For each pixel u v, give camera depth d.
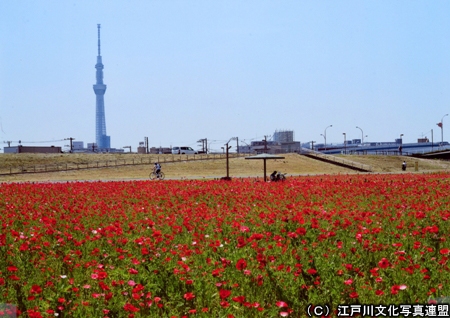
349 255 9.43
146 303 6.89
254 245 9.65
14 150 107.62
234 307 6.79
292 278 7.89
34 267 9.09
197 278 8.08
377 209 16.80
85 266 9.10
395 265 8.65
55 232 12.39
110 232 11.98
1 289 7.77
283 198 21.66
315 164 82.19
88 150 132.12
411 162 91.31
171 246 10.56
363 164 83.62
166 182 34.62
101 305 6.96
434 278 7.97
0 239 10.29
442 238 10.66
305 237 10.81
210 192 24.95
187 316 6.74
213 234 12.30
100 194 25.12
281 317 6.75
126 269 8.66
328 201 20.11
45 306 6.73
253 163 81.25
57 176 62.75
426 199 20.30
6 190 27.45
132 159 86.50
